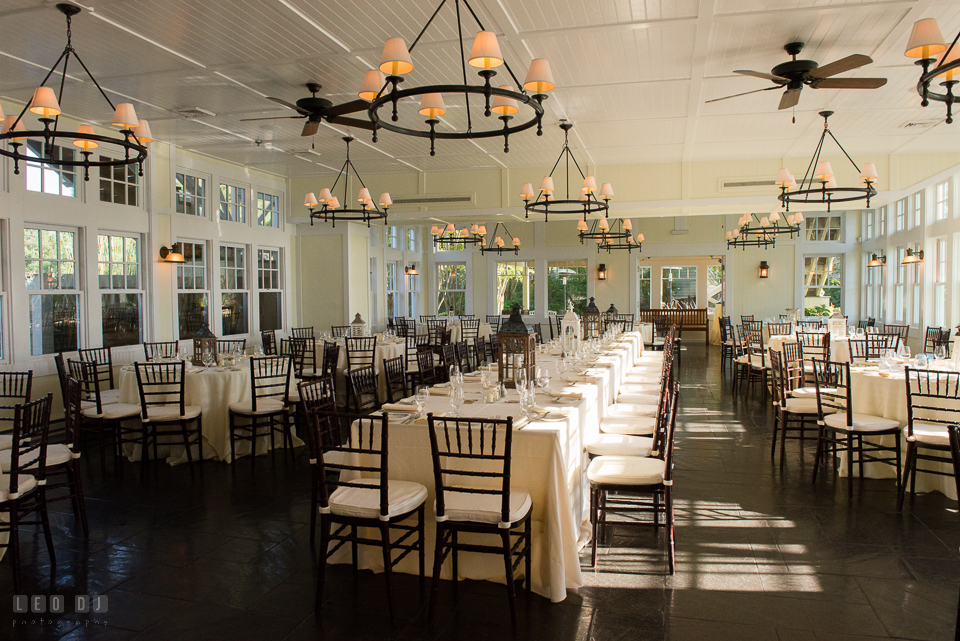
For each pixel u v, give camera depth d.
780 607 2.69
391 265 14.88
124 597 2.83
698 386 9.04
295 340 7.65
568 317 6.29
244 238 9.74
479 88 2.97
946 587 2.86
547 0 4.20
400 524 3.06
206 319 9.03
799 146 8.23
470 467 2.96
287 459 5.20
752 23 4.56
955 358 5.14
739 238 13.18
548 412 3.29
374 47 4.96
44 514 3.20
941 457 3.89
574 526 3.10
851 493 4.13
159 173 8.09
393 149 8.43
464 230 13.84
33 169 6.53
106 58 5.14
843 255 14.67
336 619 2.63
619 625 2.56
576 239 16.20
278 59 5.20
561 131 7.48
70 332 7.00
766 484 4.42
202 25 4.52
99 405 4.93
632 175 9.28
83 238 7.08
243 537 3.53
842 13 4.39
